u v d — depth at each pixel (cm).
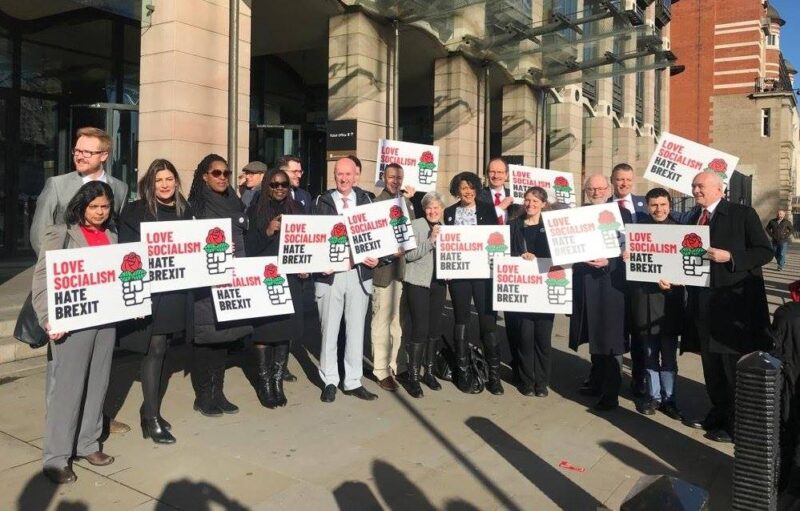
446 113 1416
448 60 1405
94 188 407
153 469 420
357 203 597
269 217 551
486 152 1420
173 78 838
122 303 414
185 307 480
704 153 658
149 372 467
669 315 555
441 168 1428
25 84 1148
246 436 484
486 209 651
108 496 380
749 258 487
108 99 1223
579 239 564
